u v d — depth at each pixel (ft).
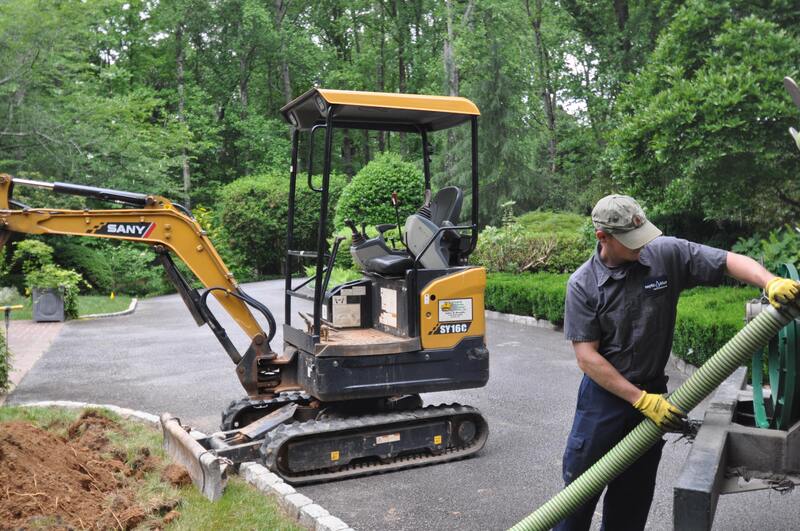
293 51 119.55
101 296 66.23
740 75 31.12
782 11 34.99
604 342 9.96
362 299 20.40
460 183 77.36
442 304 18.39
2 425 16.21
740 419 11.68
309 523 13.73
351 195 57.72
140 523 13.53
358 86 124.36
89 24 73.82
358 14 126.72
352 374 17.67
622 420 9.84
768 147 32.40
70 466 15.17
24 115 64.23
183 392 26.13
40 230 18.56
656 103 33.65
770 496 15.34
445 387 18.49
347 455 17.62
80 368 30.89
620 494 10.67
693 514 7.46
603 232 9.37
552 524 9.15
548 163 97.45
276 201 84.33
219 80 122.31
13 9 59.57
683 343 26.78
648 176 36.88
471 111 18.66
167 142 82.69
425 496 16.11
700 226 43.21
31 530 12.36
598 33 78.38
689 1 36.24
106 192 19.06
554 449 19.17
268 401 19.57
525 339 36.01
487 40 79.00
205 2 110.63
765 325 8.07
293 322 42.75
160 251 19.45
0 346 26.02
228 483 15.98
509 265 47.55
